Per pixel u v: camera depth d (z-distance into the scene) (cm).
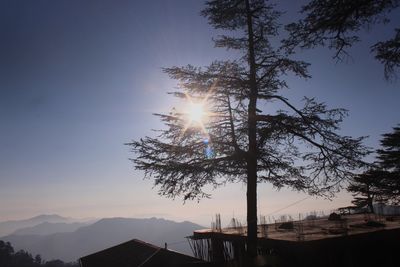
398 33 957
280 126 1598
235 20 1809
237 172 1636
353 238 1538
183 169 1580
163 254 2120
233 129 1702
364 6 952
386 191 3388
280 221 2328
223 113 1756
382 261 1612
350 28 1040
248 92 1661
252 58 1736
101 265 2669
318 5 962
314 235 1614
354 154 1575
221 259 2206
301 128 1594
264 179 1653
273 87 1681
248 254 1633
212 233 2208
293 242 1466
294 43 1076
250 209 1650
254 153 1600
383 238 1609
